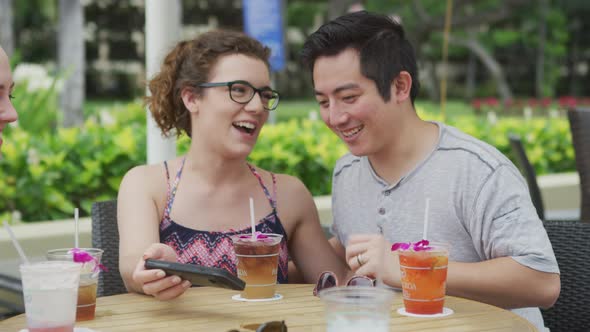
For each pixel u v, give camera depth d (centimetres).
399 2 2175
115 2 2991
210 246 266
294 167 524
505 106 1988
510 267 227
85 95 3153
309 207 287
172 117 284
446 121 712
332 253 286
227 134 263
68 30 1148
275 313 211
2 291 376
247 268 225
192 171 272
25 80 683
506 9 1708
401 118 250
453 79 3628
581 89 3372
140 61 3181
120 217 263
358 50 236
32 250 414
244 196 273
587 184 424
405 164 255
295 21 2828
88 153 486
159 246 226
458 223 246
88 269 204
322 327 196
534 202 444
